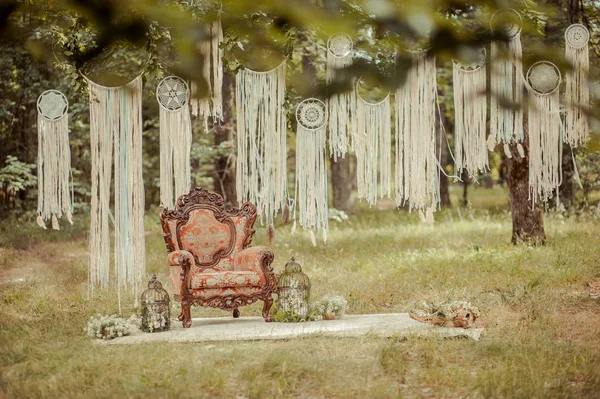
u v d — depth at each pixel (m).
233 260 6.55
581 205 12.51
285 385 4.23
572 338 5.50
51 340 5.47
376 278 8.27
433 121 4.56
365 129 4.96
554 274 7.92
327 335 5.61
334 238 12.57
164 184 5.39
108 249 5.60
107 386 4.17
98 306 7.02
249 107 5.09
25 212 14.84
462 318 5.68
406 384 4.38
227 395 4.15
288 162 18.58
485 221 14.31
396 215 17.38
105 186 5.42
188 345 5.43
